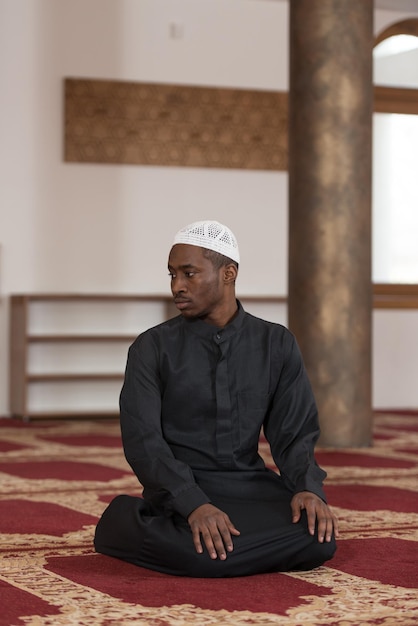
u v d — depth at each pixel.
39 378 10.38
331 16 7.87
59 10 10.73
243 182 11.34
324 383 7.94
